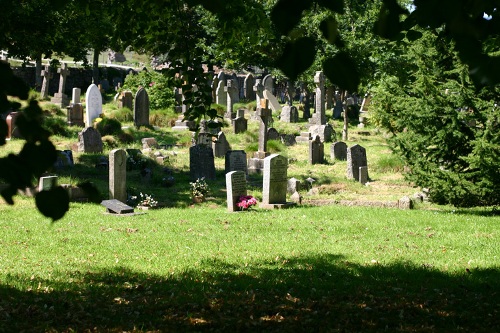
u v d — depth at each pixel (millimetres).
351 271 11062
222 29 10641
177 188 25000
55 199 2846
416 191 25062
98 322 7672
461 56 2812
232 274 10727
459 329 7457
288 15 2979
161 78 44656
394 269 11227
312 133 40938
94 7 10594
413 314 8188
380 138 41625
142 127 37938
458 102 17781
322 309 8383
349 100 54938
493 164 17328
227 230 15727
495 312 8367
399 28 3107
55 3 3049
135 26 10633
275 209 20188
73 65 57594
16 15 17469
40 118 2967
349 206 21250
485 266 11602
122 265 11500
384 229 15992
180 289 9562
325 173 29500
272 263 11781
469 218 17656
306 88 51281
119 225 16312
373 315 8078
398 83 19734
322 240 14398
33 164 2881
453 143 18391
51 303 8594
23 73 51156
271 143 34469
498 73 2746
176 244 13719
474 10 2975
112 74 59781
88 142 30344
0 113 2854
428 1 2865
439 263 11883
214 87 51719
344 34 37406
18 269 10984
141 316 8000
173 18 10531
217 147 32656
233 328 7457
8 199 2883
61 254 12562
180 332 7312
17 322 7602
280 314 8102
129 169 27969
